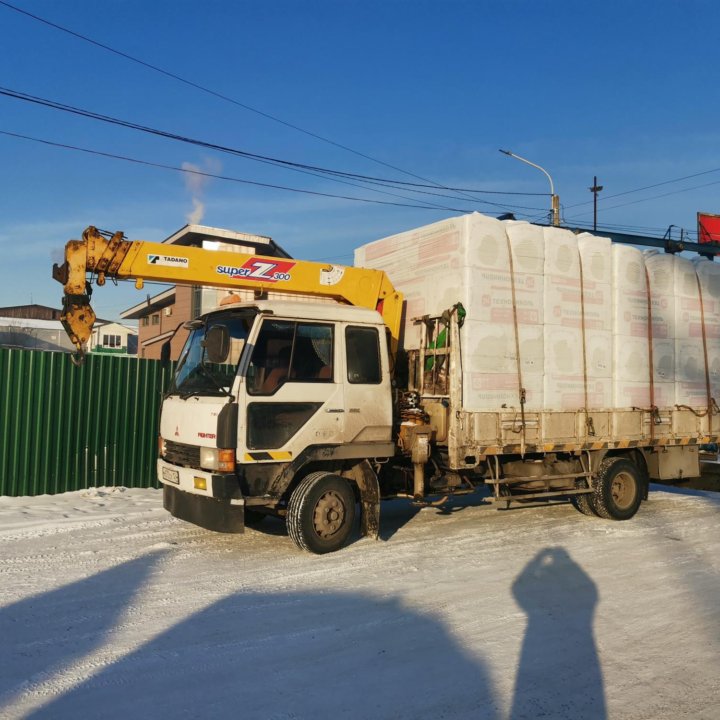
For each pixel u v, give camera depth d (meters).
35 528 8.62
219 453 7.11
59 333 50.59
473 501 11.62
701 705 4.26
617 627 5.63
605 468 9.95
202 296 24.95
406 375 9.38
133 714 3.99
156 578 6.69
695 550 8.34
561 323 9.27
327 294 8.98
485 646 5.15
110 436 11.50
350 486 7.93
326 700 4.23
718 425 11.04
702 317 10.95
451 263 8.67
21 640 5.09
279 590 6.38
